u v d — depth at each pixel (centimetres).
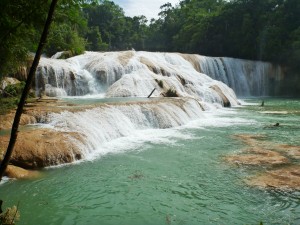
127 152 1418
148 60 3328
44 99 2344
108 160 1304
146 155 1378
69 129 1469
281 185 1066
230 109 2905
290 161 1302
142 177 1138
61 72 2780
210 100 3027
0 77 1130
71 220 849
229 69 4441
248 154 1404
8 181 1062
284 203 946
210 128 1970
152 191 1029
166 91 2758
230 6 5934
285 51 4841
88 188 1038
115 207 923
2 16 605
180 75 3250
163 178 1132
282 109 2908
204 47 6191
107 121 1673
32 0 603
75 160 1286
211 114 2566
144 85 2805
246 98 4209
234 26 5788
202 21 6291
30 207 906
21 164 1155
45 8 621
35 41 738
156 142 1598
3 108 1678
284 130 1919
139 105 1953
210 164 1276
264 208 918
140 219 862
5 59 856
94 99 2452
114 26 9244
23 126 1504
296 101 3731
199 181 1109
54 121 1553
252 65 4709
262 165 1259
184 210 912
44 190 1013
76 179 1104
